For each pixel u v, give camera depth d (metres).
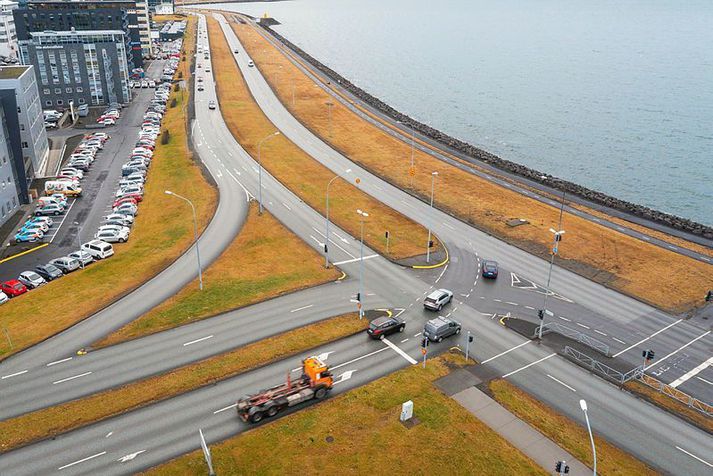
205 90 179.25
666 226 93.62
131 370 53.16
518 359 56.94
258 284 70.38
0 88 103.88
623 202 104.75
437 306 65.00
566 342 60.28
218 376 52.50
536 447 45.12
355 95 186.62
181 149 124.56
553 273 76.19
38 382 51.47
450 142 137.62
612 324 64.38
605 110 189.50
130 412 47.69
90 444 44.06
